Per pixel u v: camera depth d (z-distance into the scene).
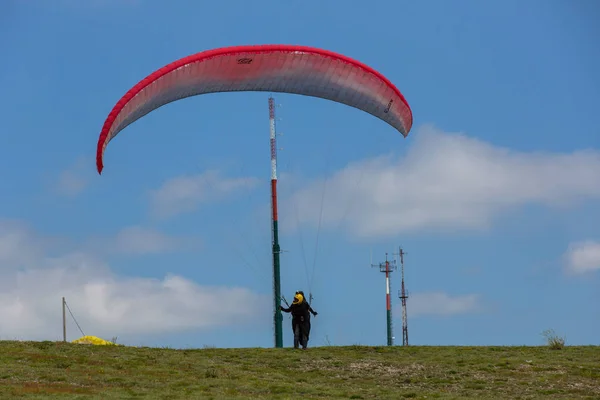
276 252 62.31
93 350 48.09
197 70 59.31
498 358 48.94
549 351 51.00
